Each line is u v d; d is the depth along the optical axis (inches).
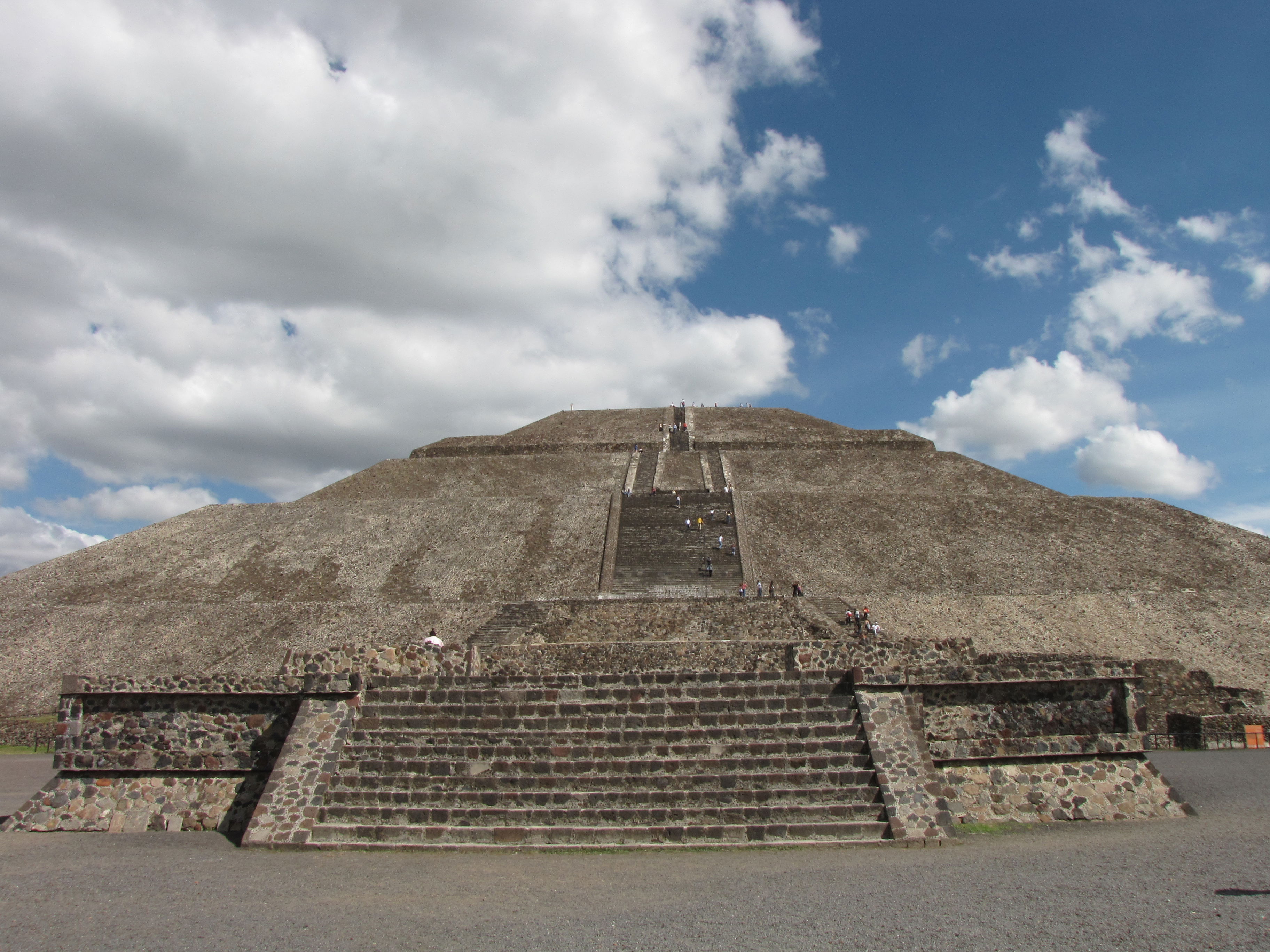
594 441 2743.6
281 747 515.8
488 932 298.7
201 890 360.5
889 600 1392.7
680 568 1604.3
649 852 420.5
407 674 572.1
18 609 1536.7
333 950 283.3
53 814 504.4
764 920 303.7
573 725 503.8
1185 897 319.0
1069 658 603.5
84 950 288.0
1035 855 398.6
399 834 445.4
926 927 291.0
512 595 1523.1
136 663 1316.4
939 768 498.3
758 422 3004.4
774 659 965.8
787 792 454.3
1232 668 1186.0
